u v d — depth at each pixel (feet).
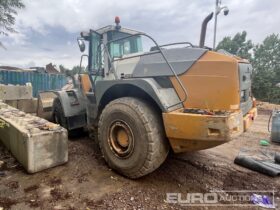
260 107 40.42
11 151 12.86
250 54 60.54
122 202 8.47
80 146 14.65
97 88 11.85
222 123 8.20
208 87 9.51
